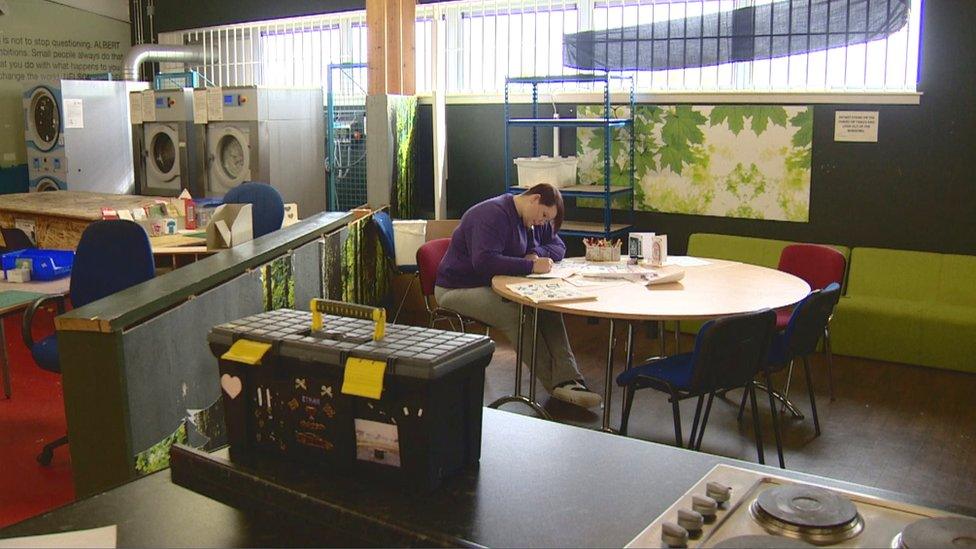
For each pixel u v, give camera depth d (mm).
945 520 1318
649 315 3713
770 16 6258
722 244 6535
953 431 4520
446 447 1635
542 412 4246
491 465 1723
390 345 1651
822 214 6273
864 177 6102
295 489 1614
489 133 7535
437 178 7449
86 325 2781
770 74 6406
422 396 1558
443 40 7738
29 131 8539
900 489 3828
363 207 6523
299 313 1930
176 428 3111
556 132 7148
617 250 5062
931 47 5777
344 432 1654
